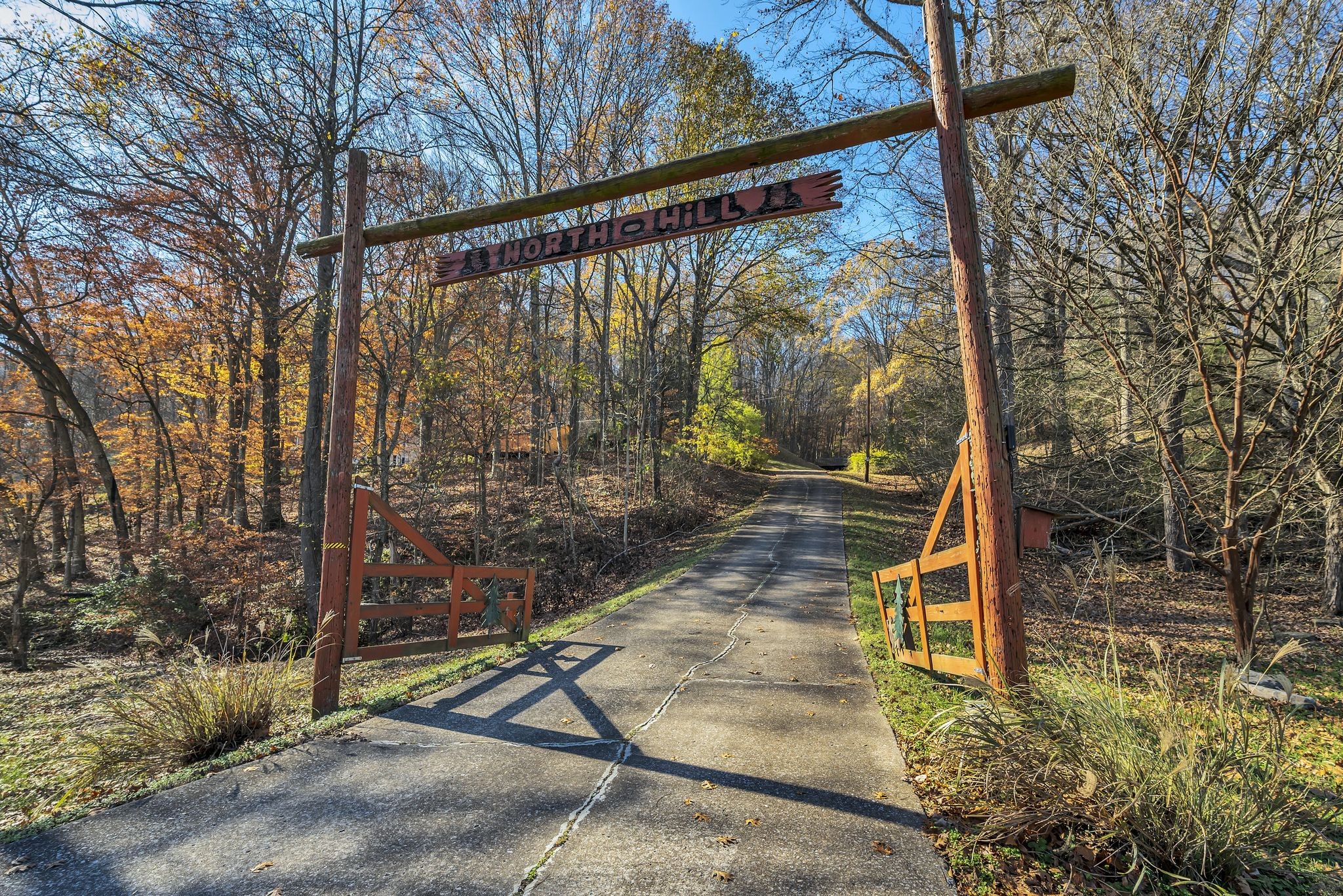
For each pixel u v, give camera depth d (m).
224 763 3.94
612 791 3.48
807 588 11.27
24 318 15.14
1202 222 6.19
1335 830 3.15
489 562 17.23
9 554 15.94
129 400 21.58
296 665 8.55
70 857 2.85
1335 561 9.12
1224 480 6.74
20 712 8.49
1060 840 2.87
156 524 21.19
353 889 2.58
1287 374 5.25
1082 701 3.24
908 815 3.15
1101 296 8.21
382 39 15.12
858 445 64.44
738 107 20.20
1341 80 4.98
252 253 13.98
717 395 39.28
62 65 10.70
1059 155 7.01
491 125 19.98
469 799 3.42
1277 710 3.60
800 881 2.59
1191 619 9.17
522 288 18.23
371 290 15.72
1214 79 5.55
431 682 5.81
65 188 11.42
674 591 11.25
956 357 13.38
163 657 11.74
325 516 5.49
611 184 4.94
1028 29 7.72
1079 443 9.64
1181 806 2.68
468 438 17.06
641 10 21.14
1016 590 3.65
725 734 4.36
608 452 31.78
